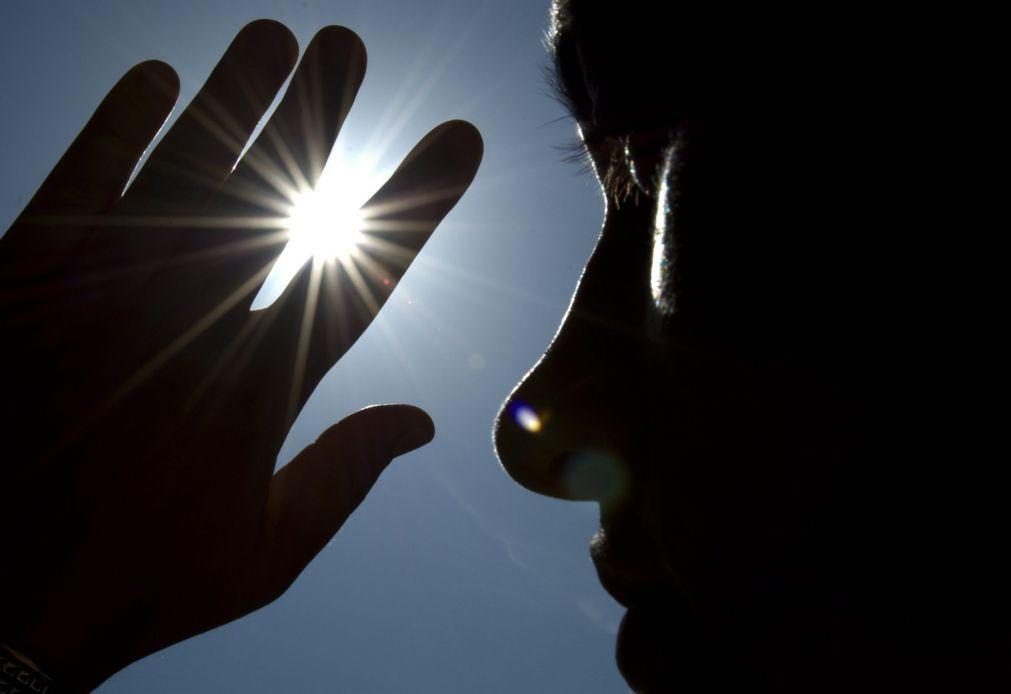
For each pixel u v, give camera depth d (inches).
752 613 13.0
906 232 12.5
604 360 14.9
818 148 12.9
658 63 13.6
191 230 16.5
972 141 12.2
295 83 16.7
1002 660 11.3
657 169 14.1
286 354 16.6
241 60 16.8
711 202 13.3
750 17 13.2
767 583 12.9
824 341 12.7
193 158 16.6
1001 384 11.5
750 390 13.0
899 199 12.6
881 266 12.6
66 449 16.0
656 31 13.7
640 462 14.6
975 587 11.4
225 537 16.5
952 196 12.2
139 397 16.2
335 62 16.8
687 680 14.3
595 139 15.6
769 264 13.0
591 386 14.8
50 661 15.7
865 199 12.8
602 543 14.9
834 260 12.8
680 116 13.5
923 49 12.7
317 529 17.5
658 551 14.4
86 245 16.4
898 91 12.7
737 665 13.3
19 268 16.3
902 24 12.8
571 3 14.4
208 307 16.4
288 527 17.4
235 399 16.4
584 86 15.6
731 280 13.1
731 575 13.1
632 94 13.8
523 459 15.0
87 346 16.2
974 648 11.4
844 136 12.9
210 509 16.4
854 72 12.9
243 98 16.8
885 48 12.8
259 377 16.5
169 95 17.0
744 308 13.0
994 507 11.4
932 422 11.9
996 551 11.3
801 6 13.1
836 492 12.5
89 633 15.9
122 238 16.4
